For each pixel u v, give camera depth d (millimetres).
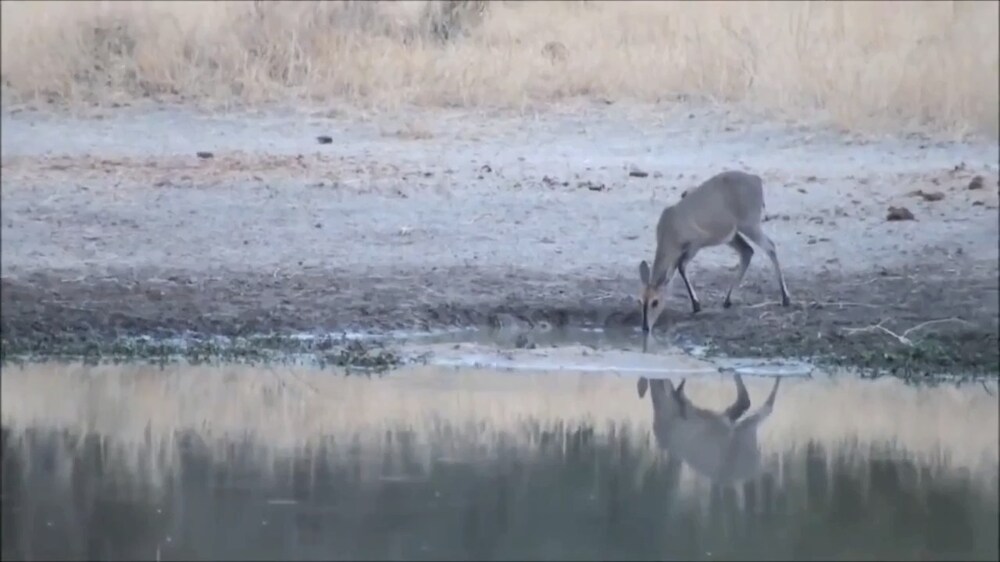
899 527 28344
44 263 47438
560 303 45375
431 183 51562
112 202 50719
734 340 42844
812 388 39438
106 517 28547
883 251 48125
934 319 44188
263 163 52750
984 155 53188
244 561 26250
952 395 38719
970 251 47969
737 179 43188
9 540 27359
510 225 49625
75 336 43250
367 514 28719
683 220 42812
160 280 46656
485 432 34719
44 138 53938
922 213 49969
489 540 27359
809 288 45781
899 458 32812
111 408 37000
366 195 51062
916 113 53969
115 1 56625
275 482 30703
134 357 41625
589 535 27703
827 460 33000
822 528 28625
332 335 43875
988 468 32281
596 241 48906
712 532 27734
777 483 31297
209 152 53406
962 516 29312
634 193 51406
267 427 34938
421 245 48688
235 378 39844
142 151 53469
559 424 35500
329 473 31344
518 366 40938
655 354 41719
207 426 35312
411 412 36500
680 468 32031
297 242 48656
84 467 31984
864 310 44688
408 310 45000
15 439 34250
